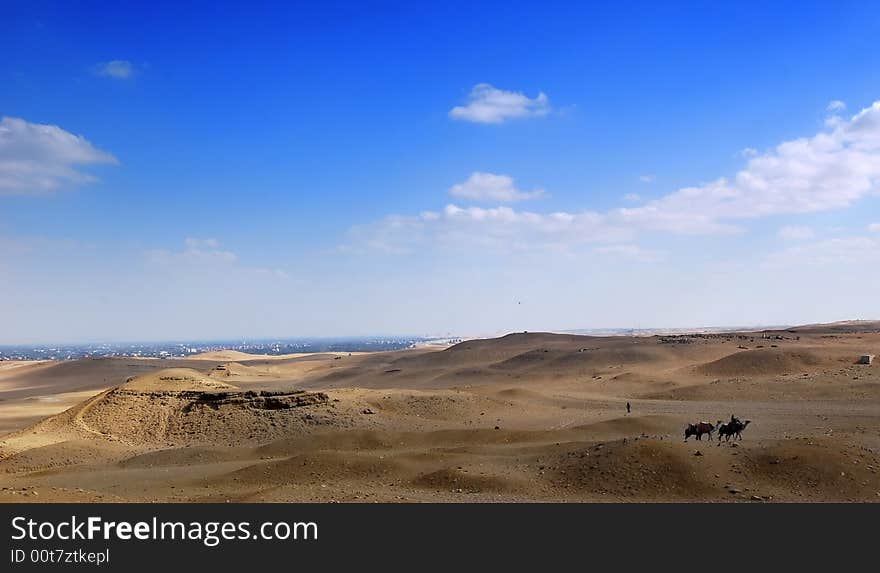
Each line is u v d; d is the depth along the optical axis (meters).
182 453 44.62
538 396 70.50
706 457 28.08
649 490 25.81
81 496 24.92
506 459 33.69
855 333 129.12
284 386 112.44
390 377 122.25
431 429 50.97
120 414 56.81
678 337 132.50
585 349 121.62
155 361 178.38
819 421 46.84
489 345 156.62
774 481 25.91
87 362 167.62
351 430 45.41
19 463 44.62
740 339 121.62
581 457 29.98
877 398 58.44
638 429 44.12
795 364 83.94
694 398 67.44
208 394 58.38
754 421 48.19
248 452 43.59
